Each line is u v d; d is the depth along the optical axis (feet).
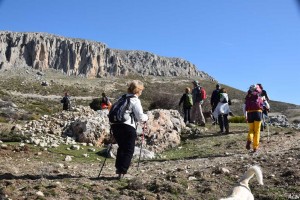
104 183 26.96
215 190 26.07
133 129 27.45
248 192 19.17
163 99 99.81
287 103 511.81
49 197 23.31
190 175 29.63
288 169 29.76
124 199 23.93
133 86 27.32
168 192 25.43
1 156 35.83
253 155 38.09
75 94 465.06
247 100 40.81
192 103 64.49
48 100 354.95
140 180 27.02
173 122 57.77
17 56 636.48
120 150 27.84
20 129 52.70
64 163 35.55
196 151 46.68
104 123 52.37
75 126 52.24
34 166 32.68
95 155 41.88
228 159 36.91
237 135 54.90
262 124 59.16
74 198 23.40
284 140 48.06
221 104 56.95
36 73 602.03
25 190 24.09
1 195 22.91
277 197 24.54
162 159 40.65
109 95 495.82
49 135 50.80
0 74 552.82
